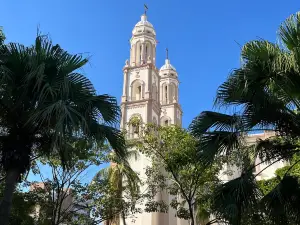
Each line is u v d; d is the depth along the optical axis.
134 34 55.62
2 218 9.30
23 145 10.06
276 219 12.18
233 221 11.09
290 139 11.96
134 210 24.05
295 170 19.88
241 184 11.56
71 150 11.91
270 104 11.34
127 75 52.09
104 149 20.62
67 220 22.06
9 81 9.91
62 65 10.70
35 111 9.72
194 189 20.22
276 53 10.74
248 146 12.55
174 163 20.28
